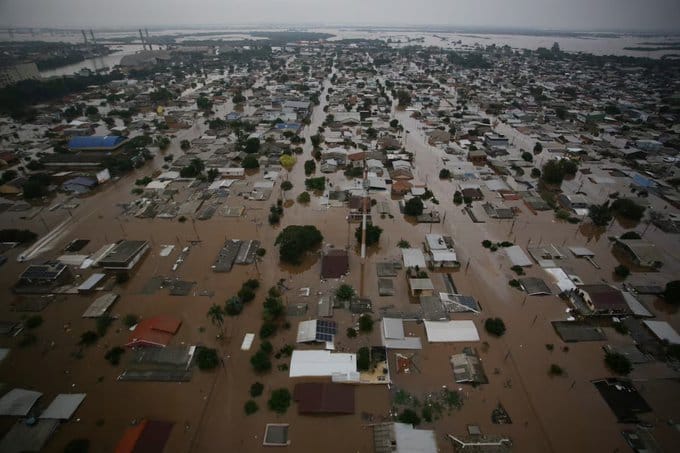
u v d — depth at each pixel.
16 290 59.66
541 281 61.28
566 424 40.56
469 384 45.00
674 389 44.28
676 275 64.38
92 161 106.00
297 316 55.16
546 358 48.38
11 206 87.44
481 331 52.50
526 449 38.12
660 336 50.25
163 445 38.09
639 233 77.31
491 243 72.56
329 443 38.84
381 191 95.19
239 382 45.34
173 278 63.34
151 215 82.88
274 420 41.03
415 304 57.53
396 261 67.50
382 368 46.31
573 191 95.00
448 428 40.16
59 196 92.62
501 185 97.19
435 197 92.38
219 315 51.28
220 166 107.38
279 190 95.81
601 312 54.03
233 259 67.56
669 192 92.19
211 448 38.38
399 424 39.72
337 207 87.31
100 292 59.97
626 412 41.50
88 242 73.38
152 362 47.41
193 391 44.19
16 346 50.12
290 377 45.62
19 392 42.75
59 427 40.19
